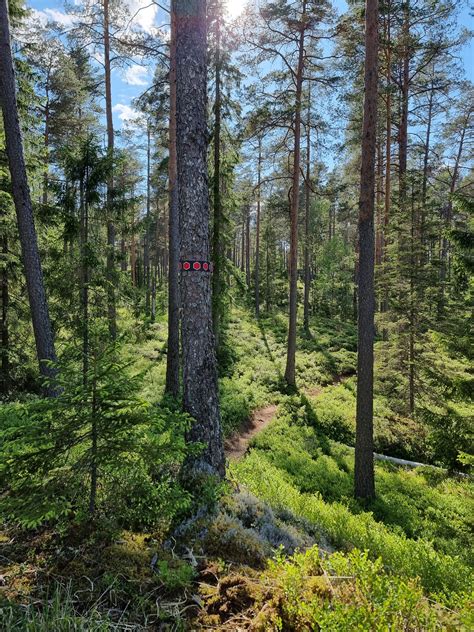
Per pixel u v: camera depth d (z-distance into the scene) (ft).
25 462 9.70
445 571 14.23
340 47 43.62
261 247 133.18
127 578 8.87
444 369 38.14
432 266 39.83
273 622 7.45
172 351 36.76
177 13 15.48
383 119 54.29
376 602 6.81
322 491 26.55
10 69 24.36
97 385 10.57
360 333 26.43
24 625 6.97
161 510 10.76
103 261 31.35
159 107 40.45
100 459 10.02
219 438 15.92
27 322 37.81
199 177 15.76
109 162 29.45
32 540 10.13
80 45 42.14
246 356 63.31
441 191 66.23
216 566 9.76
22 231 25.25
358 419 26.55
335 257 119.03
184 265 15.74
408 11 41.52
